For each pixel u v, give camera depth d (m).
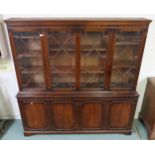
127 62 2.15
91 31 1.90
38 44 2.05
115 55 2.11
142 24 1.86
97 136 2.49
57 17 2.18
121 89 2.24
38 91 2.23
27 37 1.95
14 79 2.56
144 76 2.57
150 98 2.46
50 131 2.49
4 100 2.73
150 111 2.46
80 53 2.02
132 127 2.67
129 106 2.30
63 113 2.34
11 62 2.44
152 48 2.35
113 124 2.45
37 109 2.30
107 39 1.94
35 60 2.16
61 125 2.44
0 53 2.19
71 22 1.83
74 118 2.37
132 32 1.95
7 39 2.27
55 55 2.06
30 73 2.19
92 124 2.44
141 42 1.97
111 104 2.28
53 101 2.23
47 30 1.88
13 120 2.86
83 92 2.22
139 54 2.04
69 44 2.01
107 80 2.18
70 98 2.21
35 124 2.43
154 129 2.37
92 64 2.16
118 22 1.83
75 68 2.10
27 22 1.82
